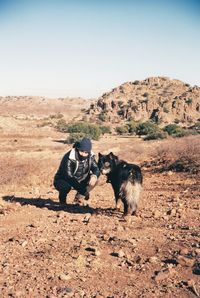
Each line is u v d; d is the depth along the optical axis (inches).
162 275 221.3
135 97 7755.9
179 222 345.1
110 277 225.8
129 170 364.8
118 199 382.9
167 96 7608.3
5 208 428.1
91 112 7534.5
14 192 590.6
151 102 6993.1
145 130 3587.6
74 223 351.9
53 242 292.0
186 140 1147.9
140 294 203.6
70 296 202.8
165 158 921.5
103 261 248.7
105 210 408.2
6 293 208.5
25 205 442.6
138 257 247.9
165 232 311.4
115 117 6919.3
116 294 204.7
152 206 432.8
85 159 403.5
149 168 864.9
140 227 329.4
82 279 222.4
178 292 204.1
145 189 589.3
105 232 312.8
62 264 244.7
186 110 6648.6
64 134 3245.6
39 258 257.4
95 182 401.7
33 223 352.5
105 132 3900.1
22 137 2910.9
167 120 6343.5
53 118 7436.0
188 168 756.0
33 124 4869.6
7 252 272.8
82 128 3129.9
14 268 241.9
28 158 1309.1
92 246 275.0
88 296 203.0
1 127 3390.7
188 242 279.4
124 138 3184.1
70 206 438.6
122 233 309.1
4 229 339.9
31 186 684.7
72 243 286.8
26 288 213.2
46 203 462.0
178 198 480.1
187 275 223.9
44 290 210.7
